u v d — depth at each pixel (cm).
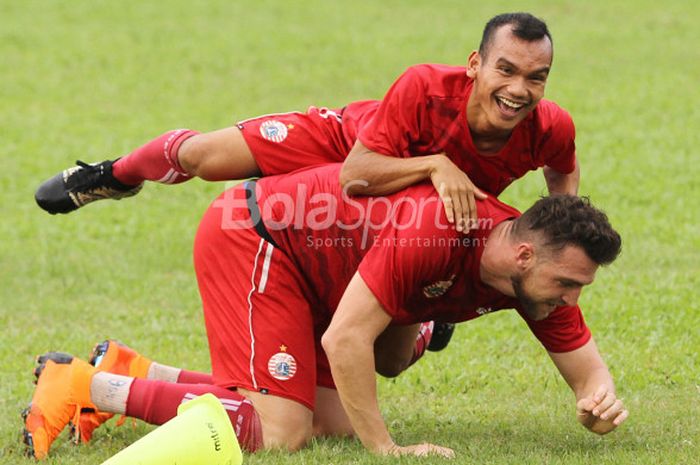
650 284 3080
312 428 1961
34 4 7500
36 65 6247
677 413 2073
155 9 7475
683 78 6084
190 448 1633
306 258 1878
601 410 1739
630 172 4503
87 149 4859
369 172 1830
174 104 5650
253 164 2036
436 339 2309
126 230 3828
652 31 7056
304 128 2039
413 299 1808
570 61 6378
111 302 3062
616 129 5172
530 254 1692
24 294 3139
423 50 6575
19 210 4078
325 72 6181
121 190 2216
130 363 2056
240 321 1894
